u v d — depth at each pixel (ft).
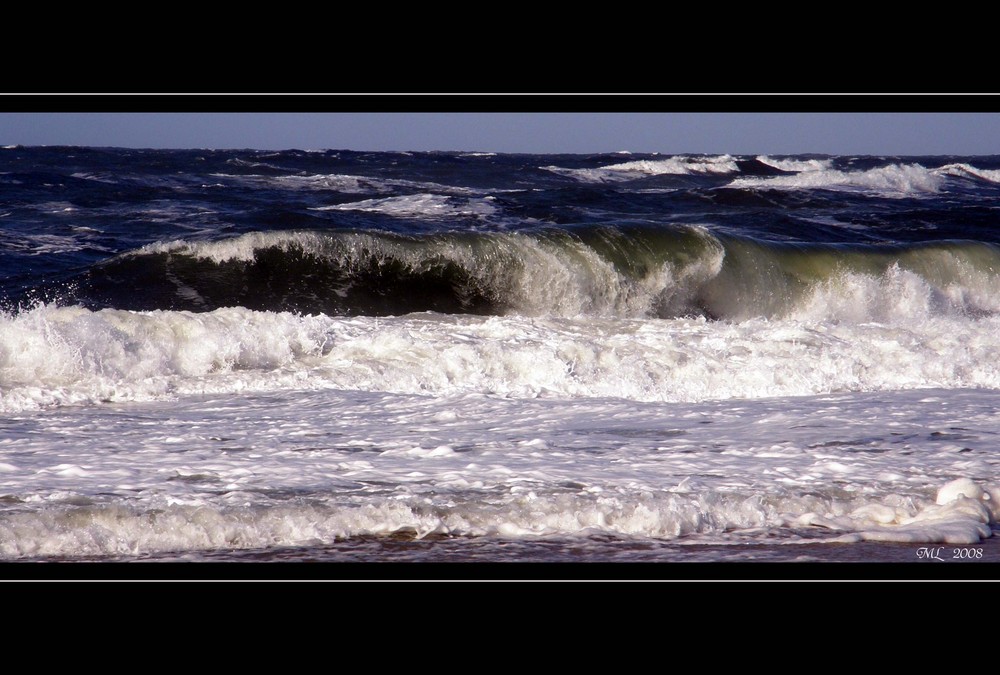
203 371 93.81
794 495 53.52
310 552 44.57
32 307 141.28
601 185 425.69
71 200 263.70
